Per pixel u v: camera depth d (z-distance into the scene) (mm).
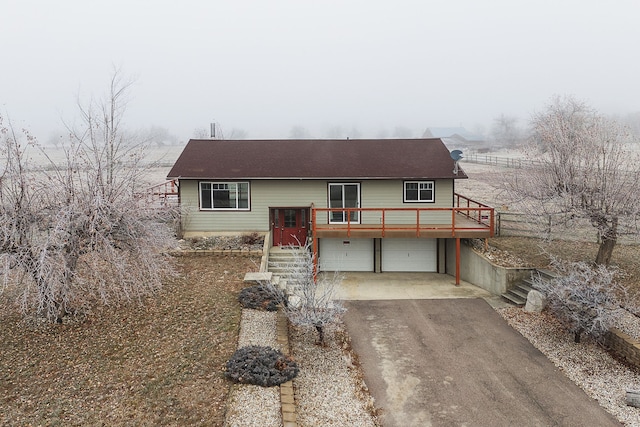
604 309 11812
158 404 8805
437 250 20344
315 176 19391
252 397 9148
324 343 12617
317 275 19672
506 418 9445
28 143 10641
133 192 11469
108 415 8422
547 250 17672
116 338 11250
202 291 14445
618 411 9625
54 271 9820
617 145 14797
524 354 12172
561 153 15133
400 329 13891
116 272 11453
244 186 19922
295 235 20266
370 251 20469
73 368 9891
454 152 19031
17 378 9453
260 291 14328
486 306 15609
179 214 17062
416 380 10953
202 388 9383
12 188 10172
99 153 11156
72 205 10242
